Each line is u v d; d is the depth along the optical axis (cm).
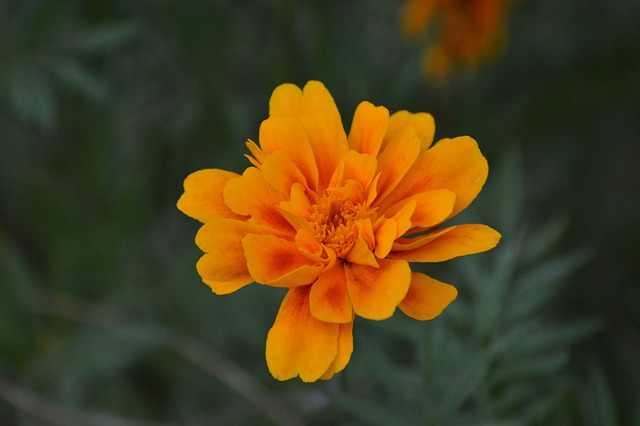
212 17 44
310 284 32
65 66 42
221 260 32
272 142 32
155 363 46
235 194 32
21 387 44
